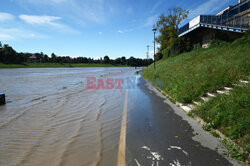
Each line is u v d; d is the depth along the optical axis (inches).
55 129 183.8
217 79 290.7
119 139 153.3
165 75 569.6
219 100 212.1
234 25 722.2
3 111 263.3
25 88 561.9
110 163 114.0
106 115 235.5
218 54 518.6
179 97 300.2
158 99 331.9
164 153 125.0
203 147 132.3
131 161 115.4
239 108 172.7
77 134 168.6
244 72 279.7
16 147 141.3
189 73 428.5
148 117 217.5
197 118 201.5
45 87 586.9
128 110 257.0
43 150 135.8
